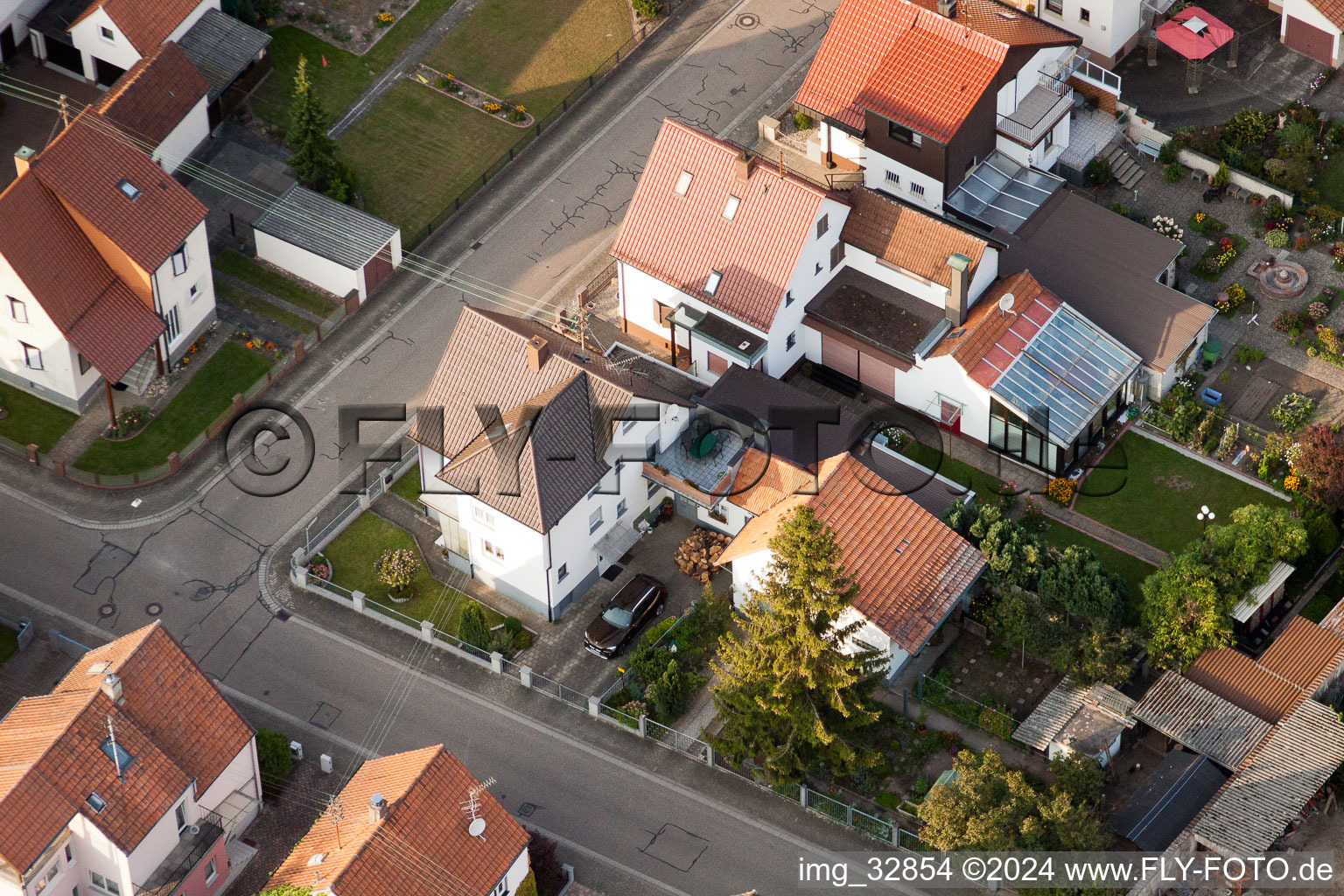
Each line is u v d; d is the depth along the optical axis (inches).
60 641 3619.6
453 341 3718.0
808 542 3157.0
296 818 3405.5
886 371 4015.8
